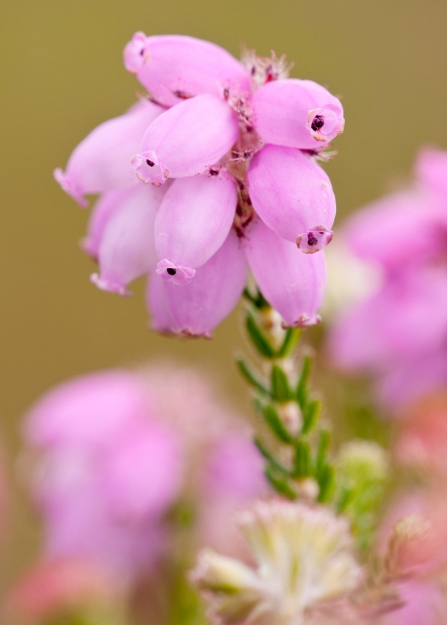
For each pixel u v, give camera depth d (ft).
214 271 0.57
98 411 0.73
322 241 0.55
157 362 0.80
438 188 0.71
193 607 0.70
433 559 0.55
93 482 0.73
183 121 0.56
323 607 0.56
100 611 0.68
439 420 0.54
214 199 0.56
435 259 0.71
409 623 0.58
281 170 0.56
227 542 0.70
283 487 0.59
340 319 0.74
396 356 0.71
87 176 0.58
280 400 0.60
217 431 0.74
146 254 0.57
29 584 0.68
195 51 0.57
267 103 0.56
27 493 0.76
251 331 0.60
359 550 0.61
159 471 0.72
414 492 0.61
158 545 0.72
